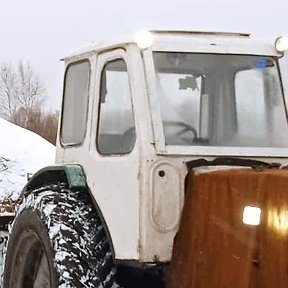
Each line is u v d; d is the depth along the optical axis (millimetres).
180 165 5211
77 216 5684
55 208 5750
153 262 5109
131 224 5227
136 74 5324
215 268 4902
